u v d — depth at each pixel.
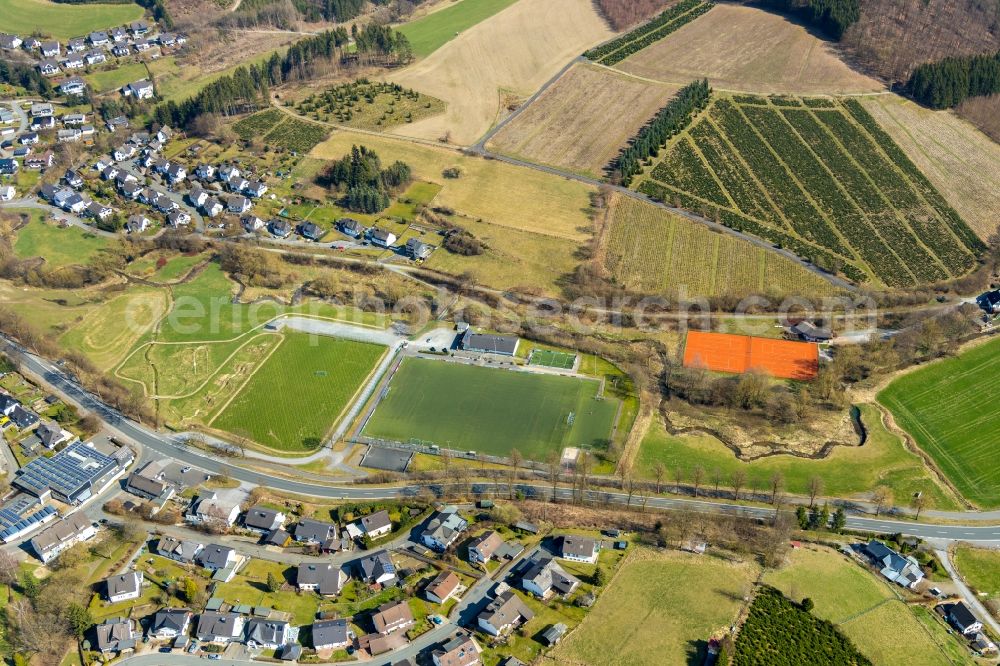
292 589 169.50
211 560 173.50
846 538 180.88
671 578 170.38
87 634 158.88
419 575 172.62
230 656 156.75
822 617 162.50
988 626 162.75
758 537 180.00
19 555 177.12
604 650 155.88
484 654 155.75
